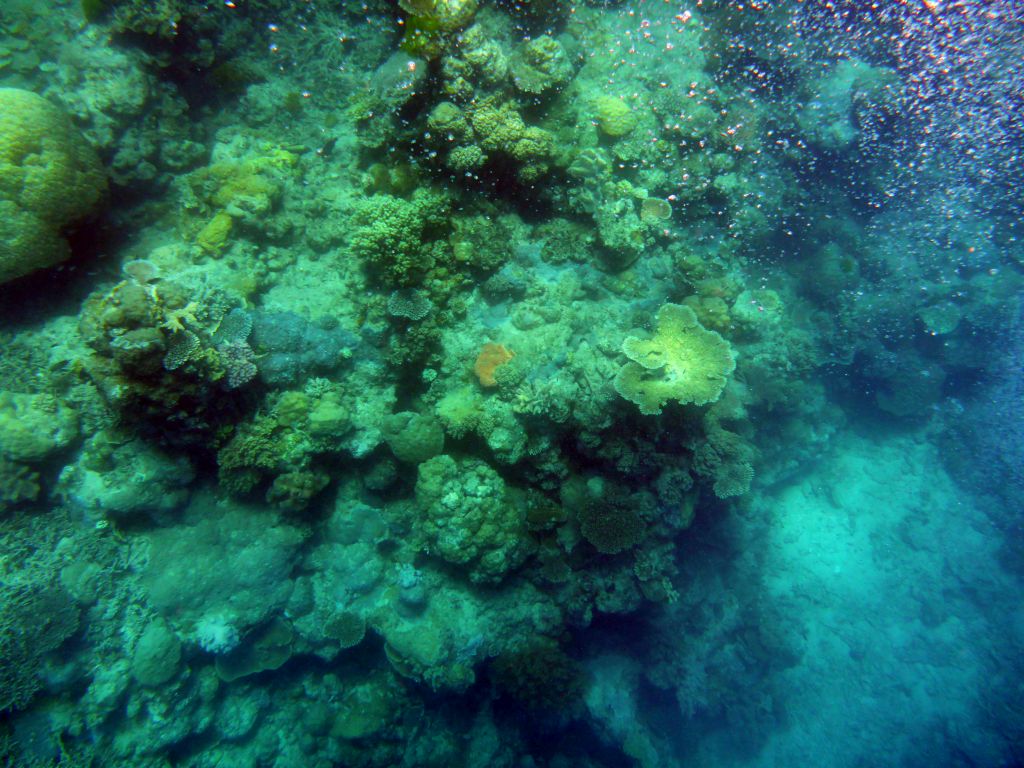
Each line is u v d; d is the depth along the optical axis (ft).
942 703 12.35
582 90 7.79
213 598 6.89
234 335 6.22
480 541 6.75
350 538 7.45
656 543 7.91
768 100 9.81
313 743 8.19
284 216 7.41
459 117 6.27
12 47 6.79
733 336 8.84
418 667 7.33
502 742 9.17
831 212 11.03
